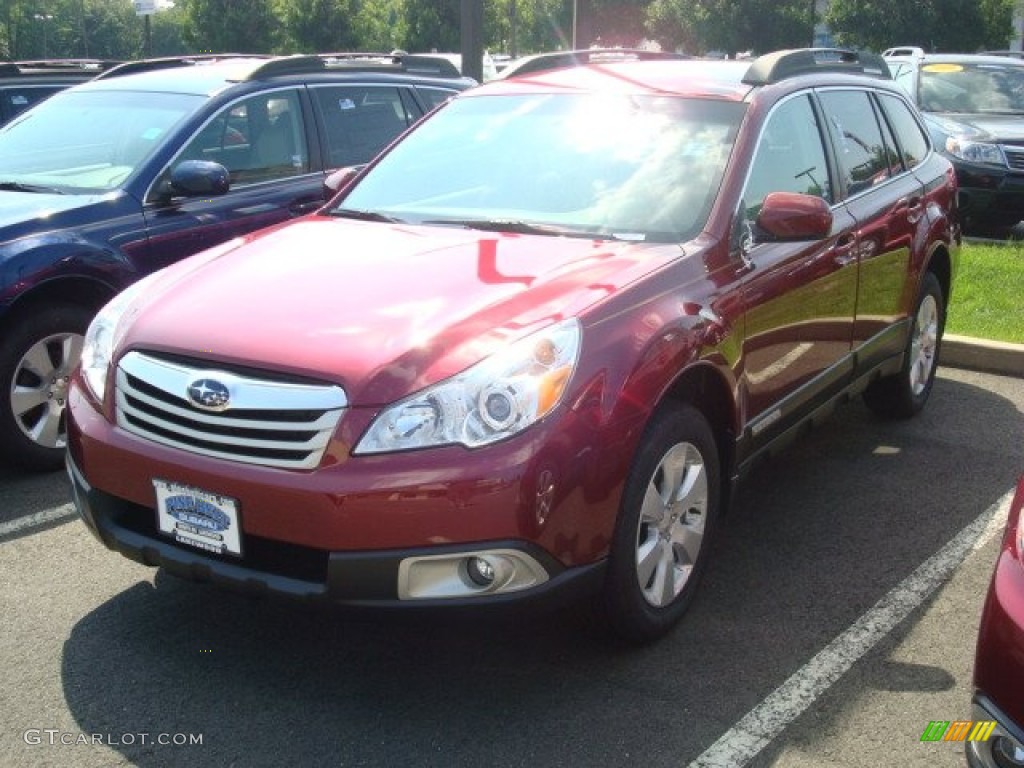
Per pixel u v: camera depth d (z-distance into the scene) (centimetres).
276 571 321
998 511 495
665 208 413
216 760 313
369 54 737
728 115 445
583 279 359
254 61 701
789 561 444
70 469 367
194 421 328
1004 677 262
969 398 661
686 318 363
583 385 324
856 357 508
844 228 482
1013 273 895
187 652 367
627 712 337
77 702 339
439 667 361
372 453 306
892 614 401
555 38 4006
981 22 3006
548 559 317
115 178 570
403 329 329
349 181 494
